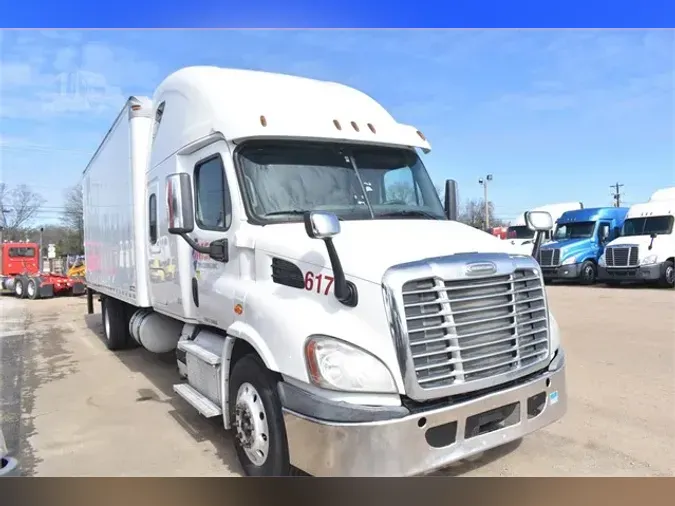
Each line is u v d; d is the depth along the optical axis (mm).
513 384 3709
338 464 3191
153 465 4473
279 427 3646
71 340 10492
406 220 4516
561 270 20906
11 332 11617
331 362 3277
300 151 4586
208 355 4668
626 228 20453
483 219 44656
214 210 4719
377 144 4891
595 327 10398
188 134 5012
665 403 5770
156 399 6344
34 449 4832
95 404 6160
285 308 3664
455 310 3449
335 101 5023
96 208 9625
